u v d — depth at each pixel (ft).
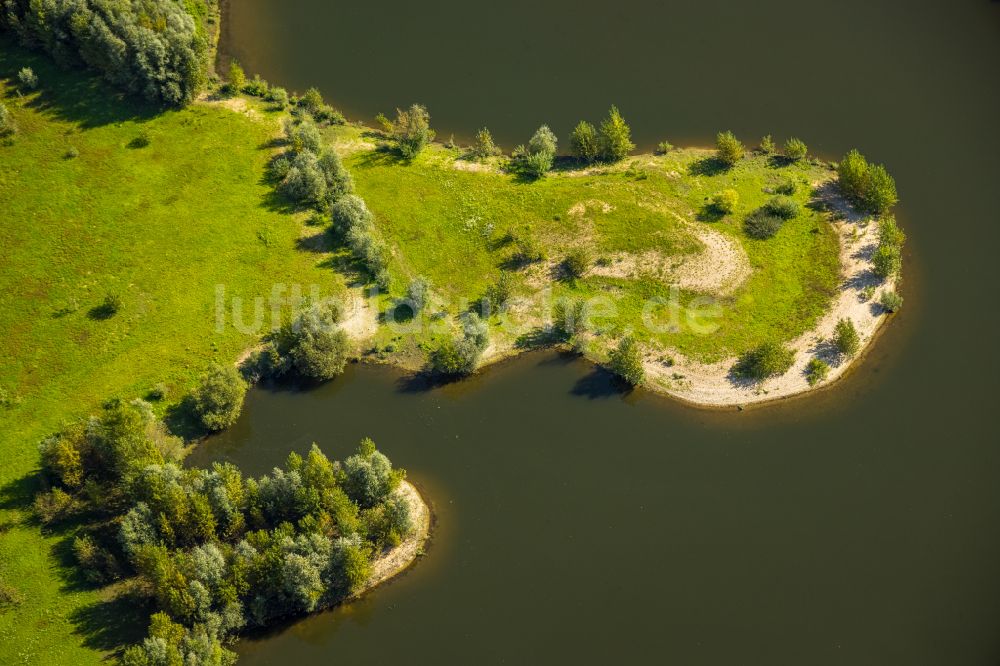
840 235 383.86
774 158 413.59
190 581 273.54
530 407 338.54
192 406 325.01
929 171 411.95
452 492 317.22
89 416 320.50
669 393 342.23
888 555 311.06
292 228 374.84
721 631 294.05
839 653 291.99
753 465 328.49
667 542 310.24
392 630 289.33
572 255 365.61
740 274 368.68
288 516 296.51
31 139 392.06
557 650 288.30
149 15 410.31
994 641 296.71
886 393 347.56
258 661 281.74
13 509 296.51
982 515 320.70
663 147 414.41
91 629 275.80
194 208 378.53
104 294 350.64
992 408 344.90
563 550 306.96
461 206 387.75
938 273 380.37
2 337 336.90
